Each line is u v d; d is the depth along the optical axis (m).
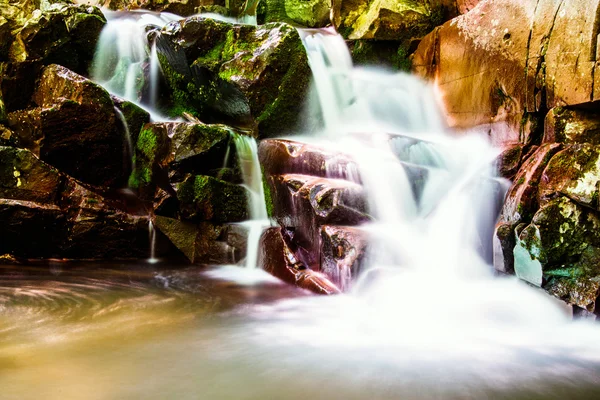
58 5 10.91
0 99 9.12
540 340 4.79
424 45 9.61
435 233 6.70
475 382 3.85
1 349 4.34
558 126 6.30
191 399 3.52
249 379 3.86
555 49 6.47
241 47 8.80
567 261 5.19
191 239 8.27
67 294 6.18
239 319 5.33
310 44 9.80
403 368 4.09
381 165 7.02
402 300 5.57
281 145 7.55
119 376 3.85
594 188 5.12
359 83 9.71
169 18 12.44
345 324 5.18
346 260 5.84
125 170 8.97
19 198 7.89
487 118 7.88
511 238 5.73
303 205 6.70
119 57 10.55
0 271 7.21
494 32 7.62
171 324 5.14
